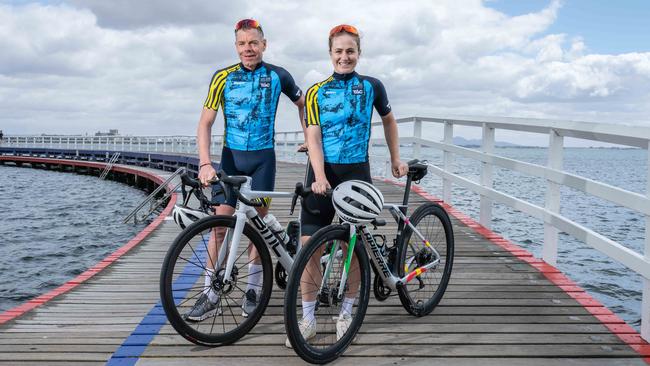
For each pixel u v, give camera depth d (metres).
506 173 70.00
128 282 4.62
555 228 4.95
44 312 3.79
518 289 4.30
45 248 14.70
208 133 3.31
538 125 4.99
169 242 6.52
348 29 3.04
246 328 3.17
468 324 3.54
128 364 2.89
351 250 2.94
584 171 94.19
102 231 17.52
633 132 3.35
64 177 42.09
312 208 3.12
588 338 3.33
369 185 2.96
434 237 3.74
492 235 6.29
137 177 33.69
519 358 3.05
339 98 3.07
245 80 3.37
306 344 2.79
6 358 2.97
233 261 3.03
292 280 2.71
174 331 3.36
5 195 28.70
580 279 12.79
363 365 2.92
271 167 3.49
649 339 3.25
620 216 28.00
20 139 57.34
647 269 3.22
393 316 3.66
